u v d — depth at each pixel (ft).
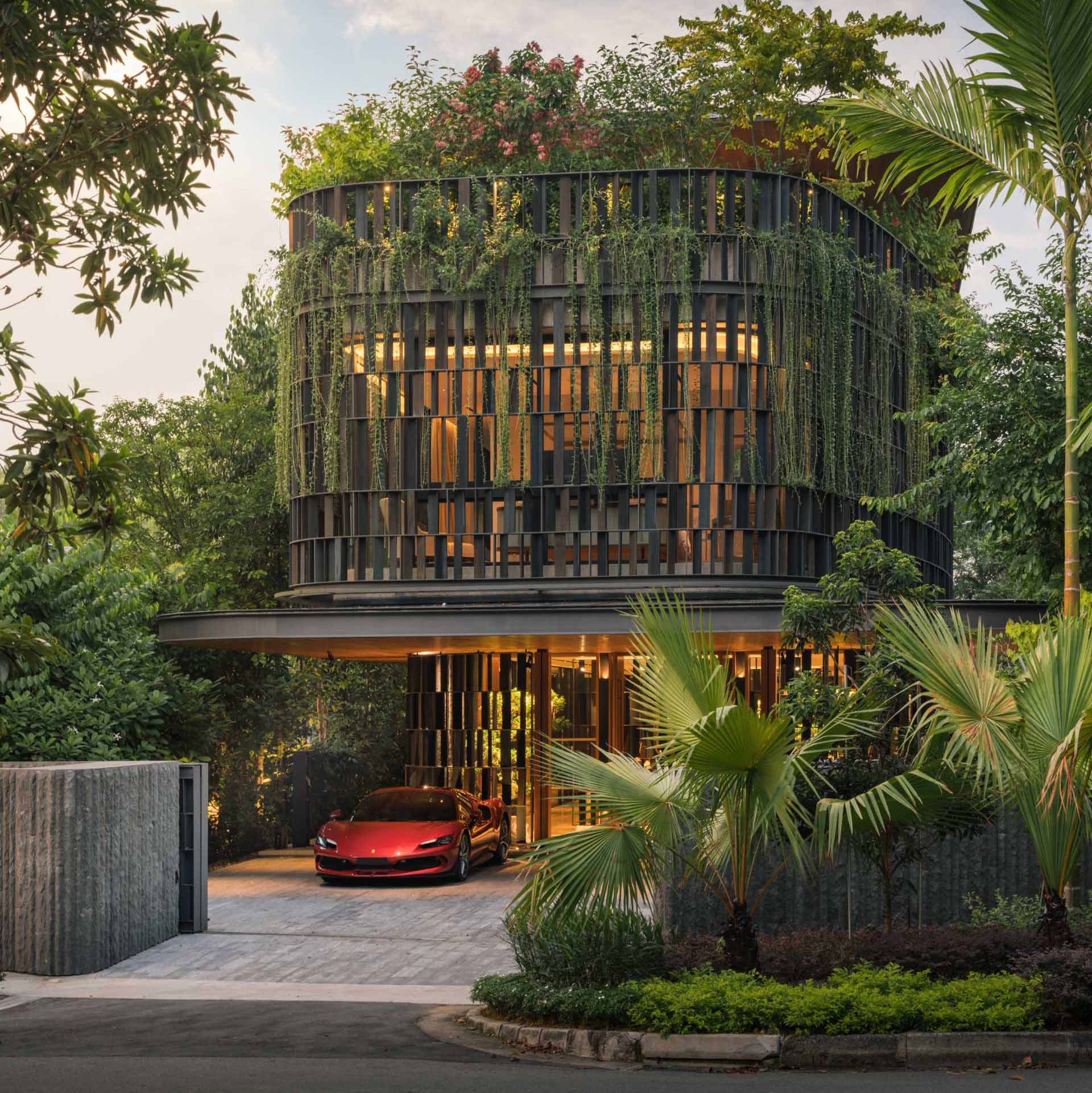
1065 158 36.86
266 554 95.91
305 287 79.10
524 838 74.59
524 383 75.56
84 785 40.91
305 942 45.37
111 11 24.97
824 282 76.74
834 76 98.43
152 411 94.58
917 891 39.27
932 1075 25.61
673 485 74.33
